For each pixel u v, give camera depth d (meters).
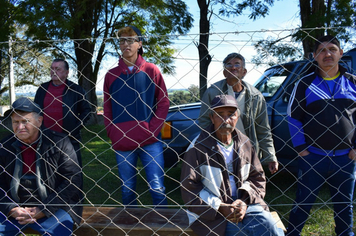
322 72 2.30
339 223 2.37
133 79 2.51
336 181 2.32
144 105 2.51
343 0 5.93
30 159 2.19
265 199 3.50
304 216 2.38
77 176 2.23
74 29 10.03
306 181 2.35
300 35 4.16
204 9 10.72
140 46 2.56
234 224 2.05
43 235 2.11
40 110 2.18
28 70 8.44
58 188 2.17
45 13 9.17
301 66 3.67
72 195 2.19
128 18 13.36
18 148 2.15
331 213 3.06
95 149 6.73
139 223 2.19
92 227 2.16
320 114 2.25
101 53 10.96
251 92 2.55
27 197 2.20
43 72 8.24
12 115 2.10
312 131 2.28
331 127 2.22
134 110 2.51
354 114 2.29
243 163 2.16
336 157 2.27
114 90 2.56
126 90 2.52
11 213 2.10
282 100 3.59
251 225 2.03
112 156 6.03
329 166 2.28
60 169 2.19
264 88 3.95
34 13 9.27
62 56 10.78
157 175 2.55
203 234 2.06
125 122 2.50
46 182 2.16
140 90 2.51
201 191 2.09
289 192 3.70
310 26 5.97
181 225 2.16
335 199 2.36
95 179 4.47
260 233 2.01
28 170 2.19
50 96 2.85
